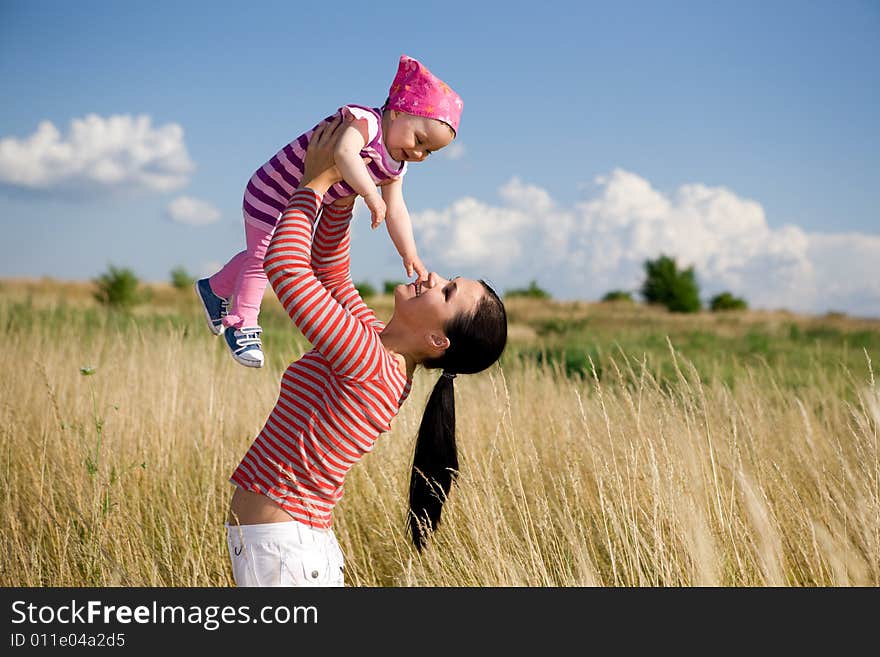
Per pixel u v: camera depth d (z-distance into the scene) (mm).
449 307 3721
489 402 8602
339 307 3375
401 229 4098
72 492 6152
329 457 3482
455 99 3896
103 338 12281
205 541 6207
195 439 8031
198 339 13469
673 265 67062
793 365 15031
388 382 3512
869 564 5434
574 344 21875
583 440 6953
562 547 5805
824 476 6340
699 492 5984
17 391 8953
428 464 4199
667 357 15359
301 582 3436
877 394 6641
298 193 3482
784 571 5445
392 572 6211
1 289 32688
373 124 3758
